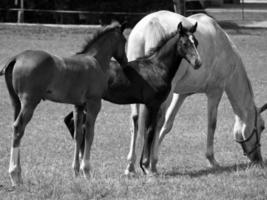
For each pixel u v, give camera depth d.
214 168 13.51
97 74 11.35
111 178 11.45
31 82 10.19
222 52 14.03
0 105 22.09
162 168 13.39
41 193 9.95
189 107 22.73
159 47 12.34
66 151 15.16
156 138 12.59
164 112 12.74
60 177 11.33
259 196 10.38
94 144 16.25
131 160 12.47
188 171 13.03
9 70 10.34
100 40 11.78
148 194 10.26
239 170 12.90
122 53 12.11
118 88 11.95
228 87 14.50
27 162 13.54
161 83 12.12
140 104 12.55
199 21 13.97
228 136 18.00
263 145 17.00
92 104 11.41
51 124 19.02
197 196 10.22
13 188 10.22
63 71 10.65
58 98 10.81
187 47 11.95
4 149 15.16
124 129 18.58
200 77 13.62
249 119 14.42
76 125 11.56
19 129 10.24
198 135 17.94
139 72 12.05
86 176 11.41
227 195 10.38
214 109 14.12
